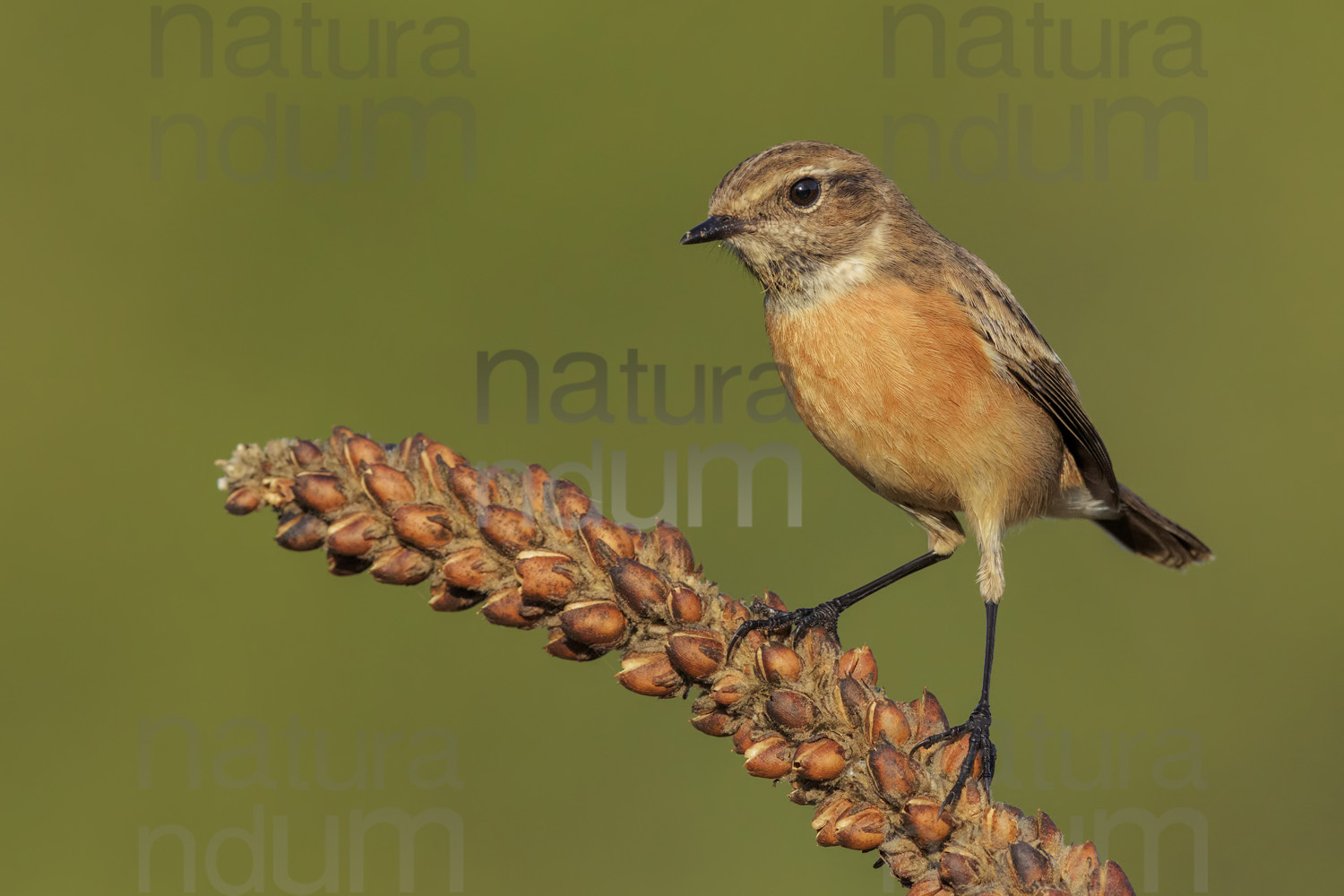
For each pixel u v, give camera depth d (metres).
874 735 5.22
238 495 5.65
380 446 5.70
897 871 5.18
